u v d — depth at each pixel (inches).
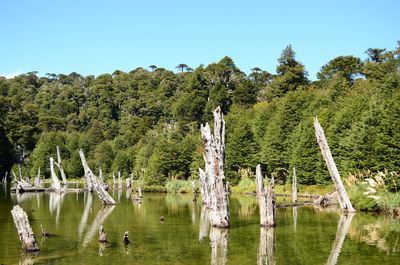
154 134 6914.4
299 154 3700.8
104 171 6717.5
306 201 2935.5
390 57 5561.0
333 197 2797.7
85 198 3385.8
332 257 1274.6
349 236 1605.6
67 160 6722.4
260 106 6254.9
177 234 1664.6
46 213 2321.6
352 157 2933.1
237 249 1390.3
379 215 2218.3
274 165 4180.6
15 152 6604.3
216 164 1835.6
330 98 4795.8
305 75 6884.8
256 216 2196.1
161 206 2746.1
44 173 6338.6
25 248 1358.3
